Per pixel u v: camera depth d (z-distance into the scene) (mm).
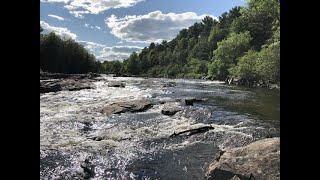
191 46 108062
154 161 8922
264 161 6734
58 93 23828
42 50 54625
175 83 38969
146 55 113812
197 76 73250
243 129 11703
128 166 8570
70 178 7746
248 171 6633
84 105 17922
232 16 95438
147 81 42906
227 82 41594
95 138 11211
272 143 7270
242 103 19016
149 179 7723
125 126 12938
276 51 34219
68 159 8977
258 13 53156
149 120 13891
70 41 58312
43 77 35531
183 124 12883
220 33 91312
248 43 52000
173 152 9648
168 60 107000
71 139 11047
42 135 11492
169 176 7887
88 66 61406
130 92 25391
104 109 16094
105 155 9398
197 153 9523
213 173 6988
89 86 27906
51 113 15555
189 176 7863
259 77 35812
